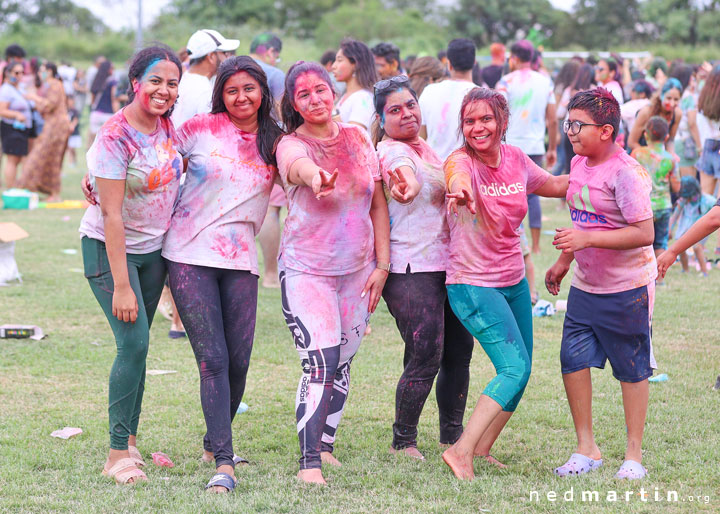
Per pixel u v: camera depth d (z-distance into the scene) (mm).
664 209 8555
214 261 4102
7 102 14250
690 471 4246
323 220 4109
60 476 4168
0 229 8539
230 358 4262
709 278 9016
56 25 78062
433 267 4332
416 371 4434
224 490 3943
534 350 6469
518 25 81688
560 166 13453
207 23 60656
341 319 4332
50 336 6824
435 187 4305
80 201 14273
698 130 10258
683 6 68375
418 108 4359
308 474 4129
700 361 6191
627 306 4246
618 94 11750
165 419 5039
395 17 59875
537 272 9039
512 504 3859
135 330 4102
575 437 4816
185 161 4195
